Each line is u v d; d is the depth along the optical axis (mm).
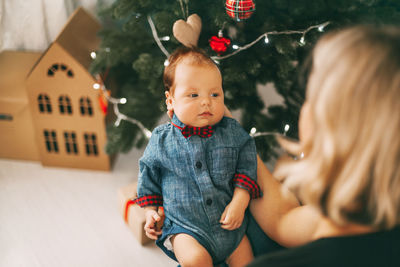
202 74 970
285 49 1475
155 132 1073
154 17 1611
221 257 1030
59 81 1852
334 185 542
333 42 535
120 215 1882
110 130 1897
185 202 1030
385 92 479
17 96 1985
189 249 978
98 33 1939
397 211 520
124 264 1654
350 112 497
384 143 488
